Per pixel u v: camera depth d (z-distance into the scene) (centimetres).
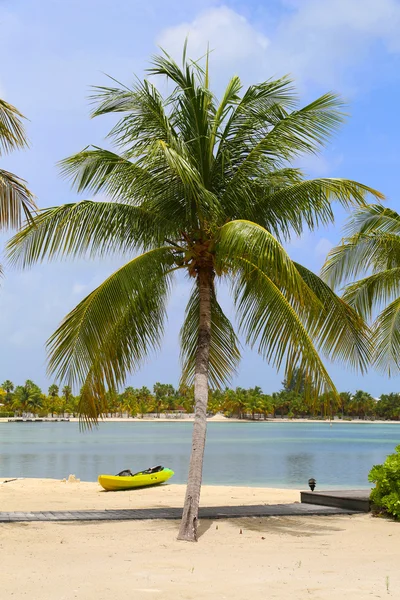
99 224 1196
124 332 1267
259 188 1283
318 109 1231
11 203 1098
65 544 1039
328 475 3641
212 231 1195
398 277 1631
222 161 1230
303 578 805
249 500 2080
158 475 2742
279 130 1239
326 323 1273
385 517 1360
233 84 1273
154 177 1211
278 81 1256
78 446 6888
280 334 1163
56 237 1185
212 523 1269
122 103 1211
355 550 1012
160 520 1302
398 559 942
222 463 4562
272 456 5394
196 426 1169
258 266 1157
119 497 2244
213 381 1412
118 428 16012
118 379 1239
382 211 1661
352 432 13462
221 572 842
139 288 1183
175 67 1233
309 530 1200
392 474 1373
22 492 2406
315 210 1276
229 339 1421
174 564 893
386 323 1616
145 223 1234
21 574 814
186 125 1256
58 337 1159
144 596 699
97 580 783
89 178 1270
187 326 1424
